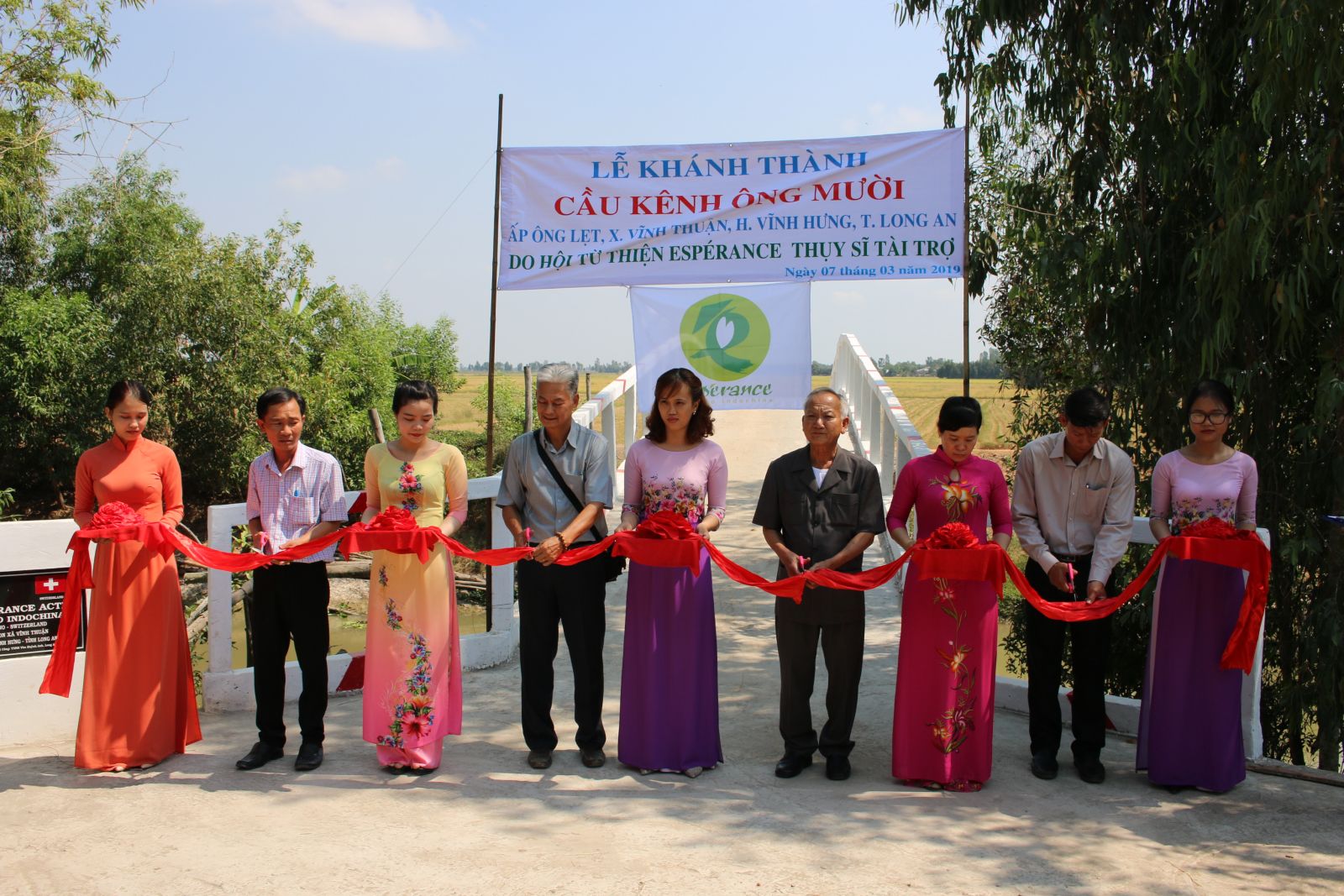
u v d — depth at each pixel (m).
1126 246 6.28
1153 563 4.62
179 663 5.09
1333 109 5.36
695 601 4.82
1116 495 4.76
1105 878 3.82
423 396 4.86
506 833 4.21
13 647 5.30
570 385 4.90
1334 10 4.98
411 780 4.79
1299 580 6.52
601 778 4.82
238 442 19.48
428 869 3.90
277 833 4.21
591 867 3.91
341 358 22.12
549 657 4.96
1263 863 3.95
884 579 4.55
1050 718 4.87
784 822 4.32
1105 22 6.11
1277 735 7.13
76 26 14.86
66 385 18.88
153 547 4.91
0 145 14.74
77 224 21.38
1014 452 9.66
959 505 4.69
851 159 6.75
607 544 4.78
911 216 6.74
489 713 5.79
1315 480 6.03
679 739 4.84
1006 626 11.53
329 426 20.80
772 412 17.50
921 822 4.32
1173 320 6.33
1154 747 4.66
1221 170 5.61
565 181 6.89
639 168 6.87
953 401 4.71
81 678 5.45
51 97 15.03
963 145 6.69
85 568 4.85
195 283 19.03
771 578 8.46
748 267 6.87
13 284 21.16
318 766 4.94
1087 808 4.48
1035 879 3.82
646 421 5.01
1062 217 6.94
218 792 4.64
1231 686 4.59
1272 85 5.24
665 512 4.71
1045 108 6.91
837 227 6.79
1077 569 4.86
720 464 4.95
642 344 7.04
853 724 5.55
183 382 18.97
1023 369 9.31
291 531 4.96
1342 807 4.48
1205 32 6.09
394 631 4.84
